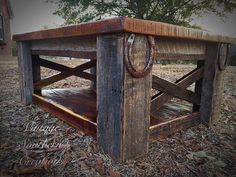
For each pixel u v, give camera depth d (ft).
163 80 7.14
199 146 7.31
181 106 10.32
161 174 5.72
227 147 7.37
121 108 5.50
